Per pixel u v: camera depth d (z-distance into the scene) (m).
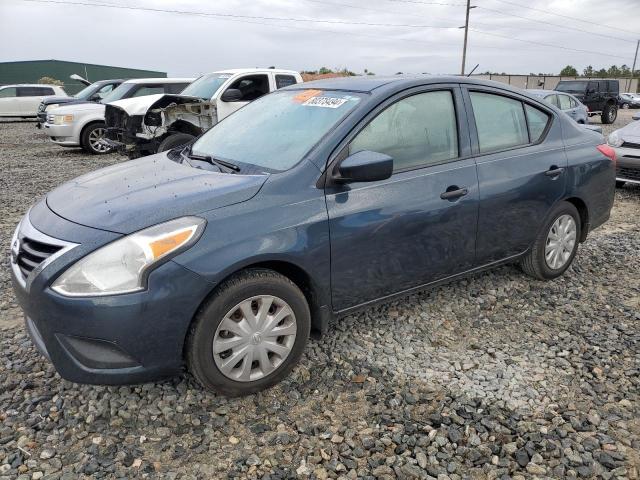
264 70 10.32
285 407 2.78
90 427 2.61
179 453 2.45
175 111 9.38
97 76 52.09
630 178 7.68
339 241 2.93
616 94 24.67
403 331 3.57
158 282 2.40
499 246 3.83
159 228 2.46
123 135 9.59
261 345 2.76
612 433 2.60
